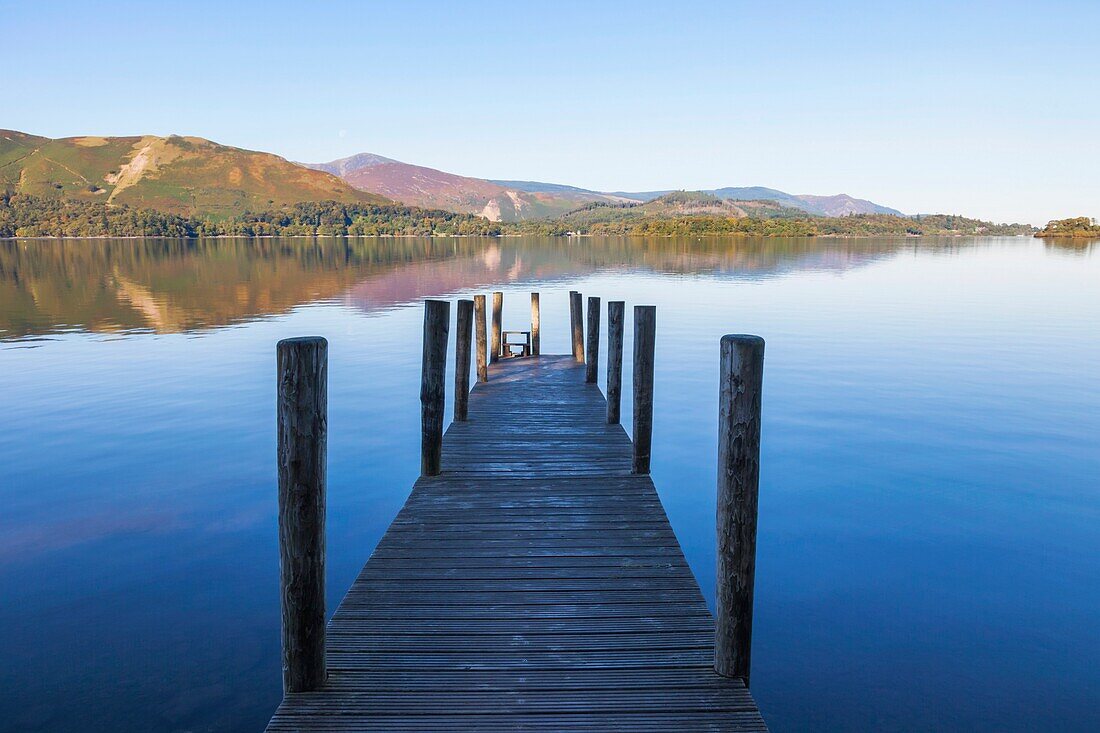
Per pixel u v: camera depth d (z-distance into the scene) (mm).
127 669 4488
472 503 5645
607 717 3074
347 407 11750
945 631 4961
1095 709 4145
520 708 3117
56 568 5895
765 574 5828
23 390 12383
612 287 32906
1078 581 5695
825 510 7168
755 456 3244
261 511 7172
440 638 3674
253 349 16453
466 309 8305
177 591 5539
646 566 4520
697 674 3383
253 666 4539
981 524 6785
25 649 4707
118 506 7266
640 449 6332
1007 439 9523
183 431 9984
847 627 5039
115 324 20422
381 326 20656
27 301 26422
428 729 2980
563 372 12164
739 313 23578
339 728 2975
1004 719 4051
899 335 18750
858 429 10055
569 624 3820
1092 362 14922
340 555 6328
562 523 5230
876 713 4117
